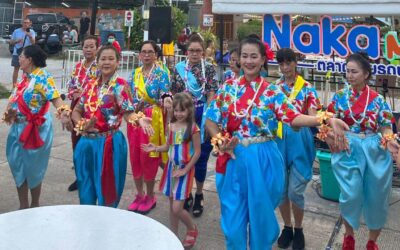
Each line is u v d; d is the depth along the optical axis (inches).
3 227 75.3
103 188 141.6
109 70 140.2
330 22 221.8
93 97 141.1
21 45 454.9
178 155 146.6
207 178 224.1
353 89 138.0
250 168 112.0
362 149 134.6
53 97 155.3
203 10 739.4
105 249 68.9
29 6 1111.6
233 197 113.3
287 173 148.6
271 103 113.2
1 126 311.1
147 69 180.2
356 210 134.7
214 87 179.2
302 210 149.6
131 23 688.4
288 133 145.3
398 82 259.1
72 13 1070.4
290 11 221.5
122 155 145.9
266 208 111.2
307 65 233.9
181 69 180.1
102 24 813.9
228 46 427.8
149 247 68.3
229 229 111.1
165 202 192.4
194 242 152.1
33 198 168.2
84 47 191.5
